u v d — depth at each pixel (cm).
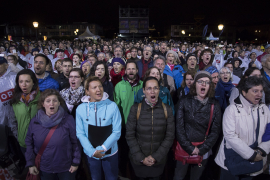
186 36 7531
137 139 249
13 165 290
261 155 206
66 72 372
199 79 236
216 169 323
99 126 232
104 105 235
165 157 252
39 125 222
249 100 212
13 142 284
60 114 222
